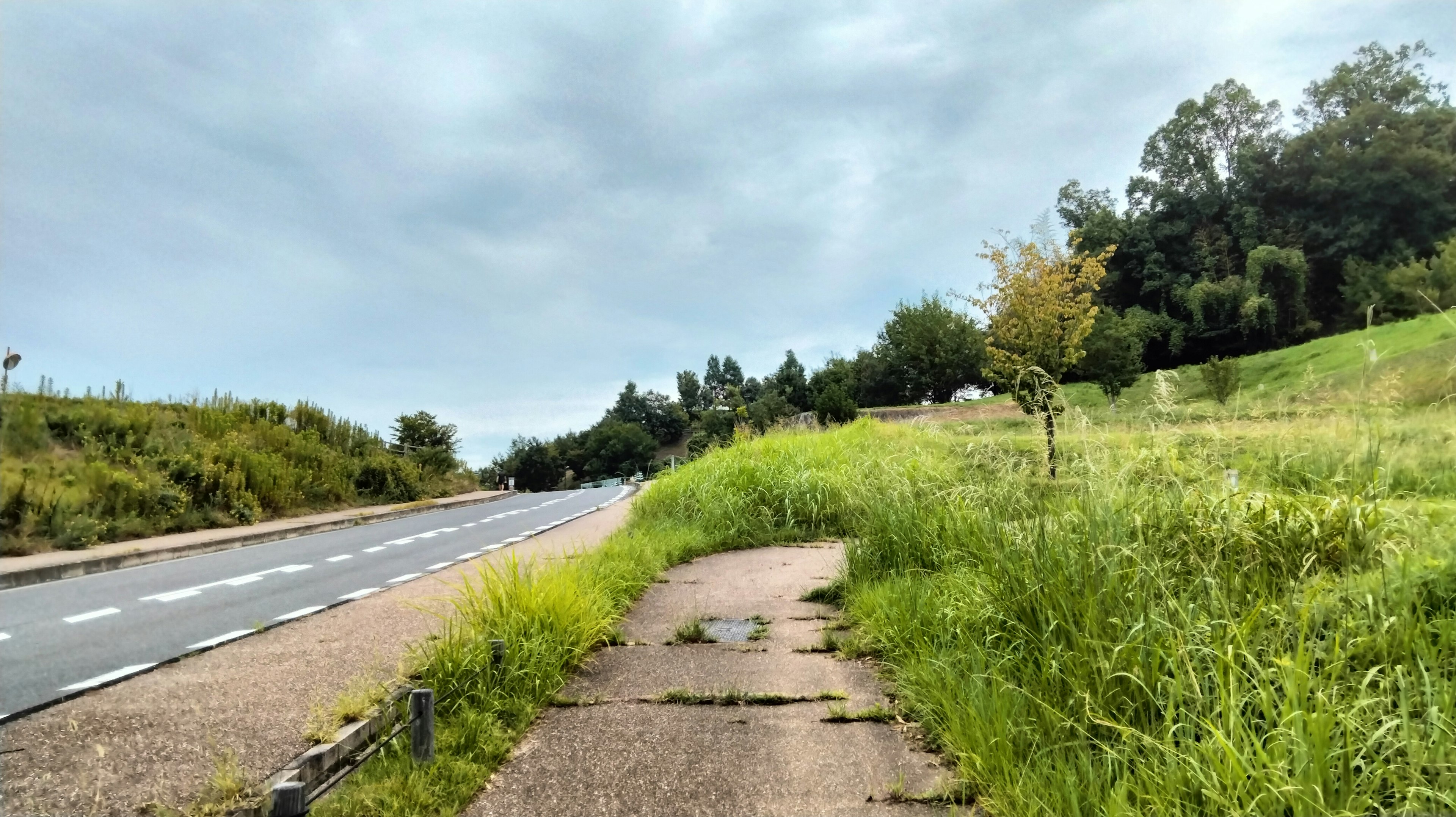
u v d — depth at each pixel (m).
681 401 146.50
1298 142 77.56
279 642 5.80
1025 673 3.87
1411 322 23.33
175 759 3.54
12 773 3.39
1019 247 15.99
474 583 8.27
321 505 21.17
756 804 3.26
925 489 7.33
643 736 4.04
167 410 20.91
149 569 10.63
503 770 3.68
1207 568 3.73
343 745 3.65
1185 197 79.75
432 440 38.22
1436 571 3.22
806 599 7.11
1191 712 3.04
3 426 14.98
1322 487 4.23
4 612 7.29
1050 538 4.25
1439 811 2.28
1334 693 2.66
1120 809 2.63
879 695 4.51
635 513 12.83
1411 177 70.94
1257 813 2.39
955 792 3.26
